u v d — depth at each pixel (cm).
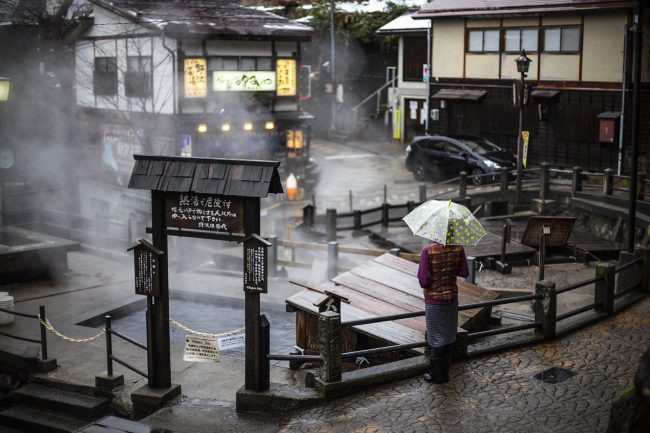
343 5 4244
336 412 796
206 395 952
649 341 989
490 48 2925
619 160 2497
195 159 853
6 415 973
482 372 886
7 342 1143
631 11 2470
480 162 2616
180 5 2872
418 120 3681
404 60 3653
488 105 2961
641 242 1714
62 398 978
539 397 812
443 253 816
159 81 2581
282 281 1533
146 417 846
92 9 2794
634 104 1328
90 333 1209
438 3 3125
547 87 2739
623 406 652
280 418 826
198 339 896
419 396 822
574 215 2048
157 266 876
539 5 2697
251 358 851
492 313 1202
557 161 2756
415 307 1044
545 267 1573
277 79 2778
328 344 825
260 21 2803
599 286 1098
